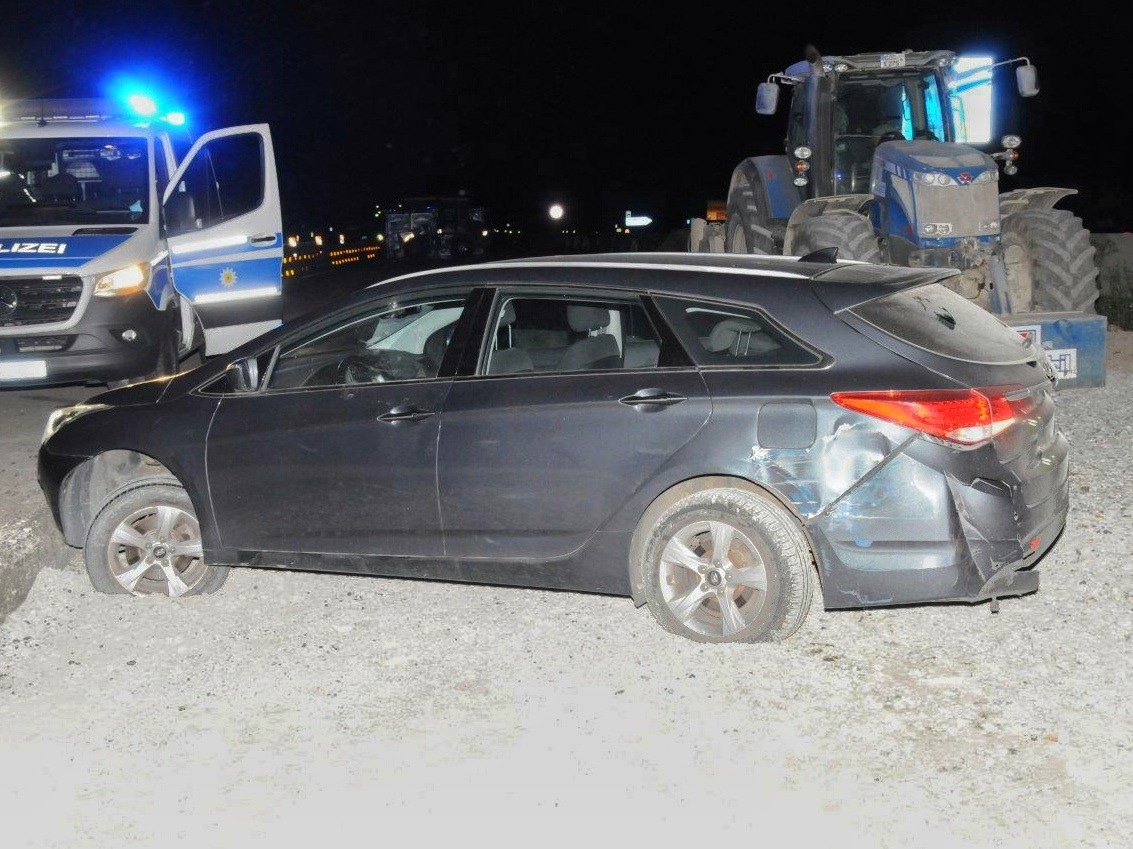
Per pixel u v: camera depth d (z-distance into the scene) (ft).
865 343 15.76
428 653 17.12
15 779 13.71
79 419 19.98
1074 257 34.45
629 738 14.19
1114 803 12.20
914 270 17.06
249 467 18.76
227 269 36.99
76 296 31.78
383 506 18.06
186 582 19.88
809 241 34.88
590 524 16.93
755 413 15.89
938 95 39.78
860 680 15.47
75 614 19.17
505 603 19.08
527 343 17.74
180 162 37.24
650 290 16.90
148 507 19.58
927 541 15.30
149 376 33.45
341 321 18.75
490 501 17.39
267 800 13.03
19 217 34.81
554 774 13.39
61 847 12.21
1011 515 15.30
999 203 36.09
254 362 18.99
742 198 43.65
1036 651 16.14
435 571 18.03
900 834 11.84
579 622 18.07
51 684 16.51
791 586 16.06
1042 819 11.98
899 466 15.34
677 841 11.90
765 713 14.65
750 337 16.33
